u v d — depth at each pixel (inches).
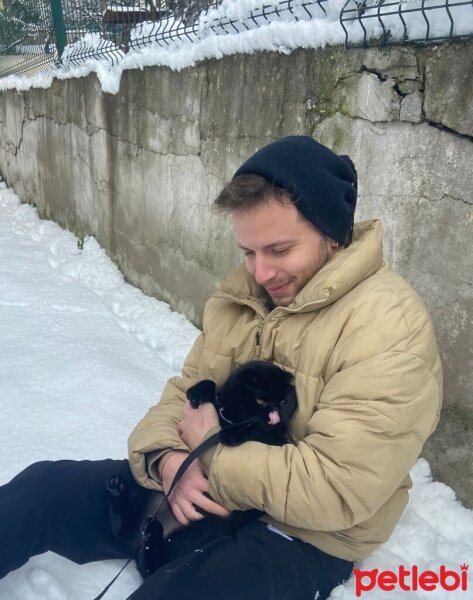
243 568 56.2
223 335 69.1
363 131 90.4
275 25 104.5
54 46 215.9
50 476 66.7
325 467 54.4
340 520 55.4
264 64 109.2
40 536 64.0
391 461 54.6
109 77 167.3
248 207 57.6
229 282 69.2
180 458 64.1
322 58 96.1
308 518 55.4
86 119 188.5
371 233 60.9
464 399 81.1
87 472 67.9
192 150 134.9
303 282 61.8
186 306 147.0
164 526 65.4
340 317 58.2
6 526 62.3
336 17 93.4
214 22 122.9
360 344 56.2
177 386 74.5
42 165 237.9
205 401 65.1
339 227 59.9
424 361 55.9
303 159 57.8
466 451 82.0
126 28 162.1
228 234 126.7
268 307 67.6
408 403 54.5
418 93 81.0
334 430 54.5
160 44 144.3
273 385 60.0
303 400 60.1
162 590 54.2
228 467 58.1
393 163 86.3
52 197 233.1
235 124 119.2
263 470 56.4
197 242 138.3
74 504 64.8
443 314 82.2
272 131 109.4
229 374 68.4
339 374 56.9
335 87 94.3
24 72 255.8
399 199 86.2
